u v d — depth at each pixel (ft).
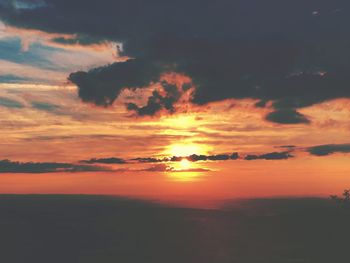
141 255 281.54
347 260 272.10
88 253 287.07
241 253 284.82
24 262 270.87
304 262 263.29
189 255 283.59
